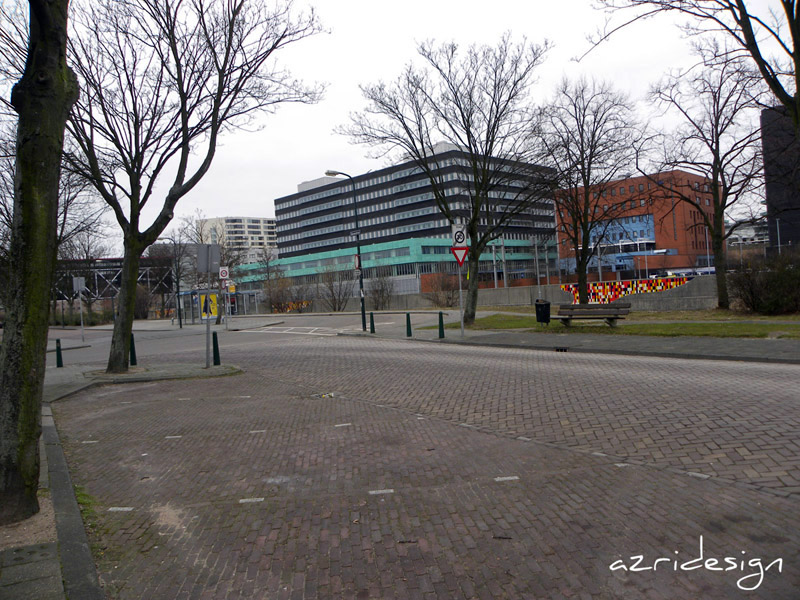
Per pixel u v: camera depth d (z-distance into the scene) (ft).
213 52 46.50
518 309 124.36
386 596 11.63
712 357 41.65
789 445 19.03
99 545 14.61
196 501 17.78
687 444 20.29
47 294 15.78
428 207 363.76
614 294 131.34
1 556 13.23
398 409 30.12
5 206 72.23
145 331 122.21
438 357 49.32
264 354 60.54
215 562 13.55
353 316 129.39
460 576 12.29
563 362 42.37
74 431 28.32
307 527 15.34
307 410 30.96
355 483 18.71
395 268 296.71
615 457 19.76
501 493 17.03
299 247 464.65
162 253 197.67
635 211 212.64
